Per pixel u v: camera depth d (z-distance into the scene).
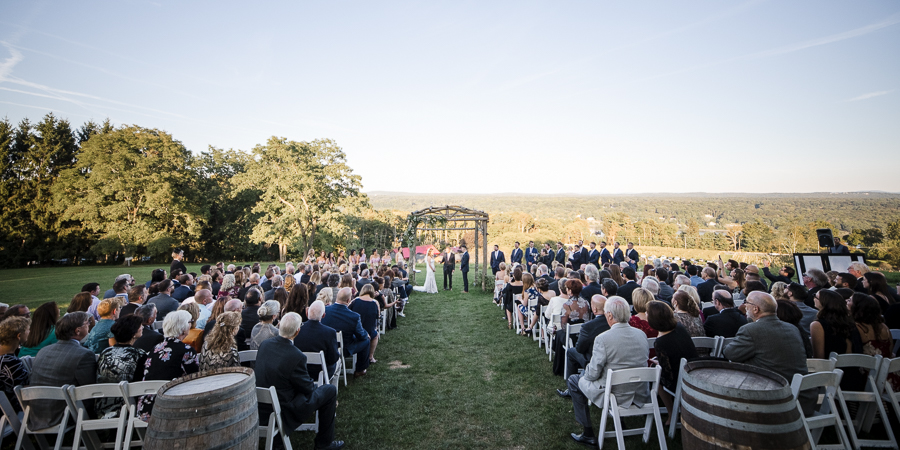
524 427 4.16
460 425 4.23
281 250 38.41
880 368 3.37
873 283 4.84
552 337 6.17
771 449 2.38
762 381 2.75
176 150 34.31
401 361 6.34
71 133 36.34
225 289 6.72
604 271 7.63
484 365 6.09
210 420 2.47
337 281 7.43
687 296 4.31
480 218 15.29
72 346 3.51
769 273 8.42
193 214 34.88
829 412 3.32
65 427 3.22
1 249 30.34
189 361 3.53
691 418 2.68
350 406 4.70
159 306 5.71
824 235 8.91
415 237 15.29
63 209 31.89
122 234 31.19
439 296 12.86
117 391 3.13
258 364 3.42
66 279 20.36
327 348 4.38
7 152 32.50
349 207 32.97
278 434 3.45
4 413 3.19
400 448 3.79
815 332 3.74
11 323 3.56
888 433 3.29
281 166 33.97
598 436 3.69
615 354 3.51
